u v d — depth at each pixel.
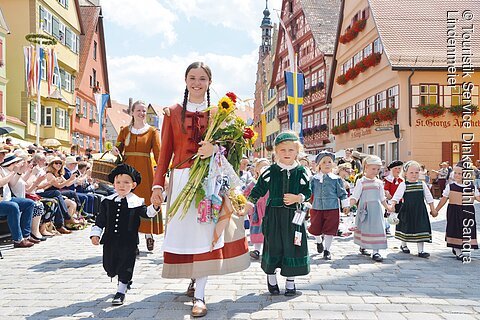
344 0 35.66
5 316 4.38
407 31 27.88
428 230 7.85
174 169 4.74
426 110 25.44
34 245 8.61
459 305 4.77
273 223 5.18
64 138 34.53
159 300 4.93
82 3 49.06
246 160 10.35
